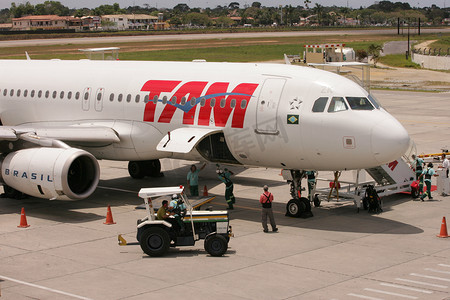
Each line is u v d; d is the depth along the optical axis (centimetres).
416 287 1981
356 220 2845
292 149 2773
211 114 2973
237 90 2927
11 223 2809
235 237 2584
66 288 1992
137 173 3756
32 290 1975
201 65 3234
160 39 17975
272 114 2794
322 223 2800
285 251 2384
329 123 2669
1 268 2195
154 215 2328
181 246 2392
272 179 3766
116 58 5472
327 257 2305
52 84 3628
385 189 3172
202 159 3109
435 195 3350
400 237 2566
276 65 3019
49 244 2491
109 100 3341
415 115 6325
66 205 3159
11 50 13125
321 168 2797
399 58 13338
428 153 4406
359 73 7681
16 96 3759
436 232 2639
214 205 3150
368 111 2691
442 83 9519
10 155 3023
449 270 2148
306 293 1933
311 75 2825
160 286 2005
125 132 3253
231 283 2031
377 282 2030
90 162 2950
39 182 2869
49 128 3175
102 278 2089
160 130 3153
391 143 2605
